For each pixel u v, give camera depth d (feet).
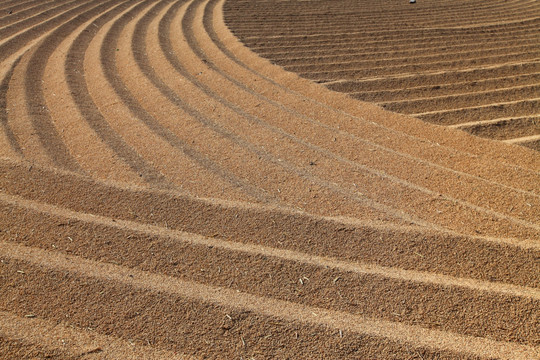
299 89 21.56
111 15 33.37
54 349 7.98
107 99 18.89
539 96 20.61
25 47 25.79
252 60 24.85
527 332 8.71
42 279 9.48
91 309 8.85
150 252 10.33
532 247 10.60
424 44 28.17
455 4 38.99
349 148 15.79
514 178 14.34
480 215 11.90
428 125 18.04
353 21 33.24
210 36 28.73
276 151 15.17
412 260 10.33
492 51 26.78
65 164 13.78
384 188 13.10
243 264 10.08
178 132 16.38
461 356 8.09
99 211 11.62
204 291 9.34
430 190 13.35
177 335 8.39
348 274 9.83
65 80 20.56
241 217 11.46
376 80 22.47
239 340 8.34
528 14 34.94
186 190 12.63
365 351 8.15
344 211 11.84
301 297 9.33
